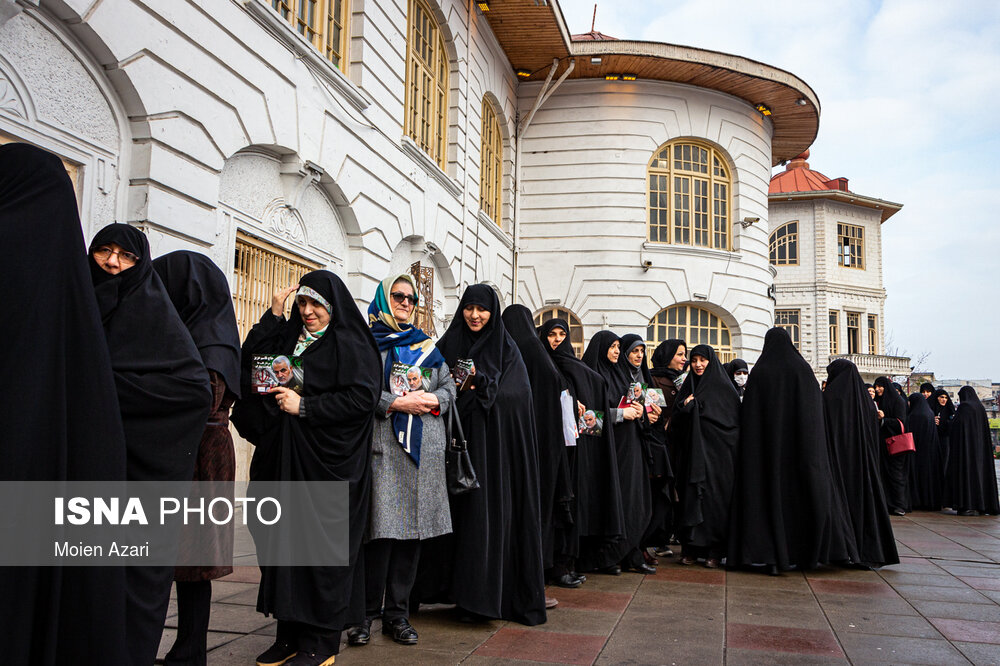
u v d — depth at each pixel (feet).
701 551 21.44
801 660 12.34
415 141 36.63
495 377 14.29
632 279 54.65
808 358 108.06
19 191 7.88
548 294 55.01
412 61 36.32
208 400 9.23
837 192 107.55
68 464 7.79
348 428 11.24
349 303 11.72
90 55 17.07
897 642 13.53
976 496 36.01
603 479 18.11
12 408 7.29
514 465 14.44
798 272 109.70
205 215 20.58
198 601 9.89
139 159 18.42
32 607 7.36
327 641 10.91
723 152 58.18
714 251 56.39
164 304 9.29
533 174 55.88
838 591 17.95
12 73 15.14
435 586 14.12
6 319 7.41
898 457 36.63
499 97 51.08
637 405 19.24
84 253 8.23
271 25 23.30
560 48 50.70
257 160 24.02
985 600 17.06
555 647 12.62
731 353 57.67
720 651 12.71
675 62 52.70
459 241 42.27
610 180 55.06
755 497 20.27
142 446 8.68
